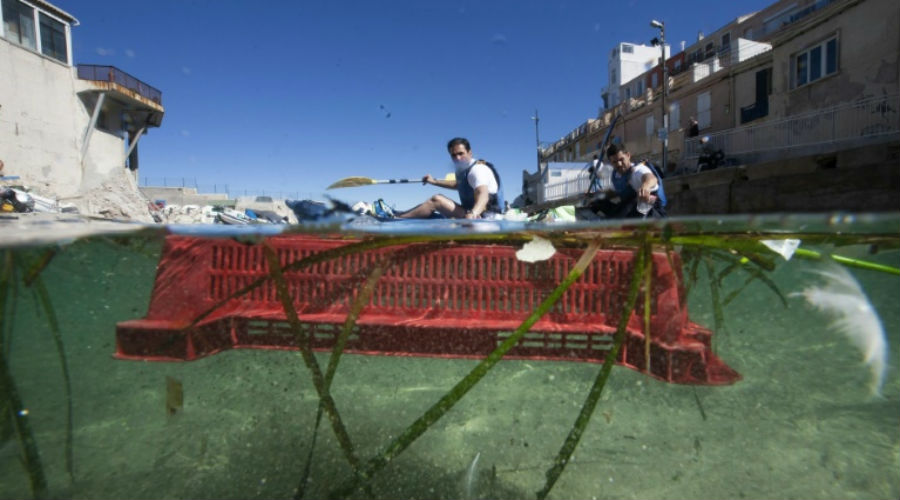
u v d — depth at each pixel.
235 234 2.33
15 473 1.58
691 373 2.15
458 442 1.83
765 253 2.42
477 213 4.18
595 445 1.82
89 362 2.09
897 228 2.51
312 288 2.44
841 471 1.66
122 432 1.78
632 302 1.73
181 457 1.70
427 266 2.43
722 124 21.59
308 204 3.34
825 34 14.69
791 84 16.23
